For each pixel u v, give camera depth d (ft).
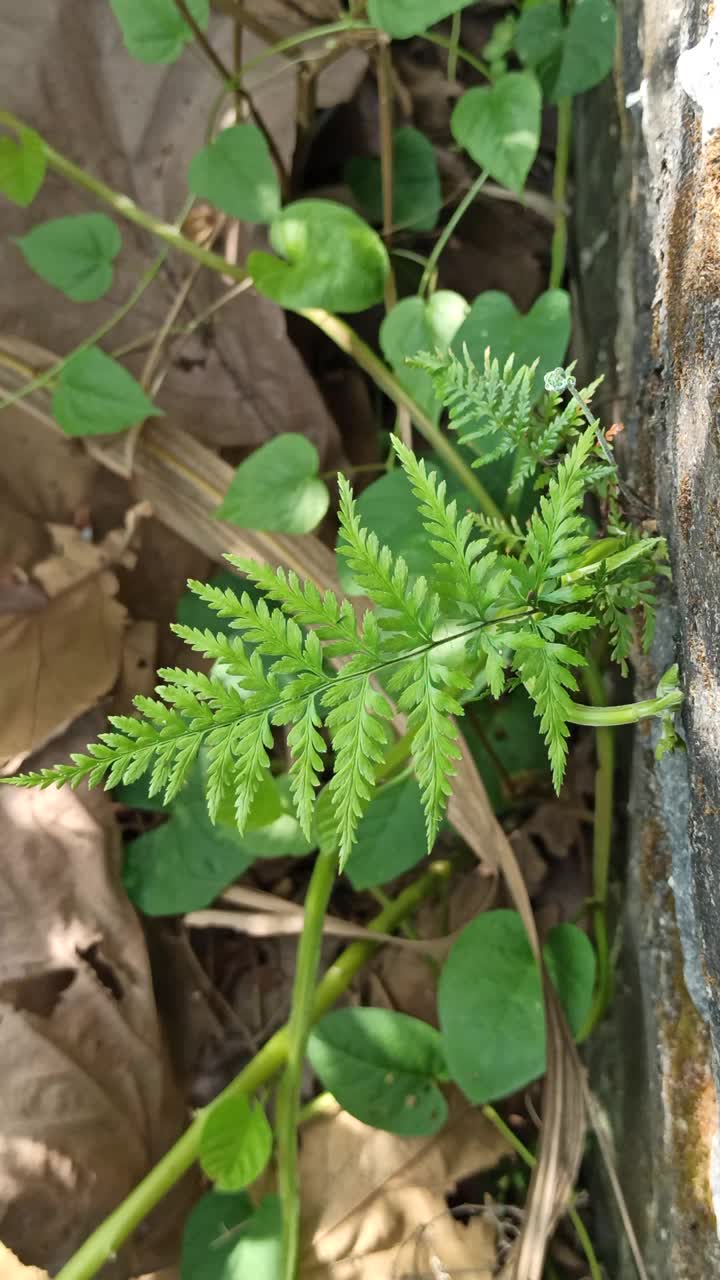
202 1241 1.13
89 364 1.16
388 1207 1.18
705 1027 0.82
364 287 1.09
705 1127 0.82
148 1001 1.20
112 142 1.27
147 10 1.08
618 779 1.14
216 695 0.52
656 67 0.84
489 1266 1.16
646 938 0.96
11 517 1.29
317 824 0.98
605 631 1.10
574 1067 1.07
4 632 1.25
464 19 1.38
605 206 1.13
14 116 1.25
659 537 0.70
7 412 1.28
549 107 1.38
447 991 1.08
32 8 1.23
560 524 0.55
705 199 0.61
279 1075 1.28
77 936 1.19
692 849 0.67
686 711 0.65
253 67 1.25
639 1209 0.98
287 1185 1.08
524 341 1.02
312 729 0.53
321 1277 1.14
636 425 0.91
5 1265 1.08
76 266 1.18
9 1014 1.14
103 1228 1.06
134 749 0.52
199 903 1.22
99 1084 1.15
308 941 1.13
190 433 1.30
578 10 1.09
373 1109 1.13
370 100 1.37
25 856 1.19
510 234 1.39
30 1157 1.09
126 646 1.30
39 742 1.23
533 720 1.29
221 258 1.23
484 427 0.71
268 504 1.10
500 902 1.31
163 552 1.33
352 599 1.16
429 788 0.52
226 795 0.96
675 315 0.69
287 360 1.28
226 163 1.11
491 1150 1.21
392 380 1.16
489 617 0.56
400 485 1.04
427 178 1.33
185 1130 1.23
